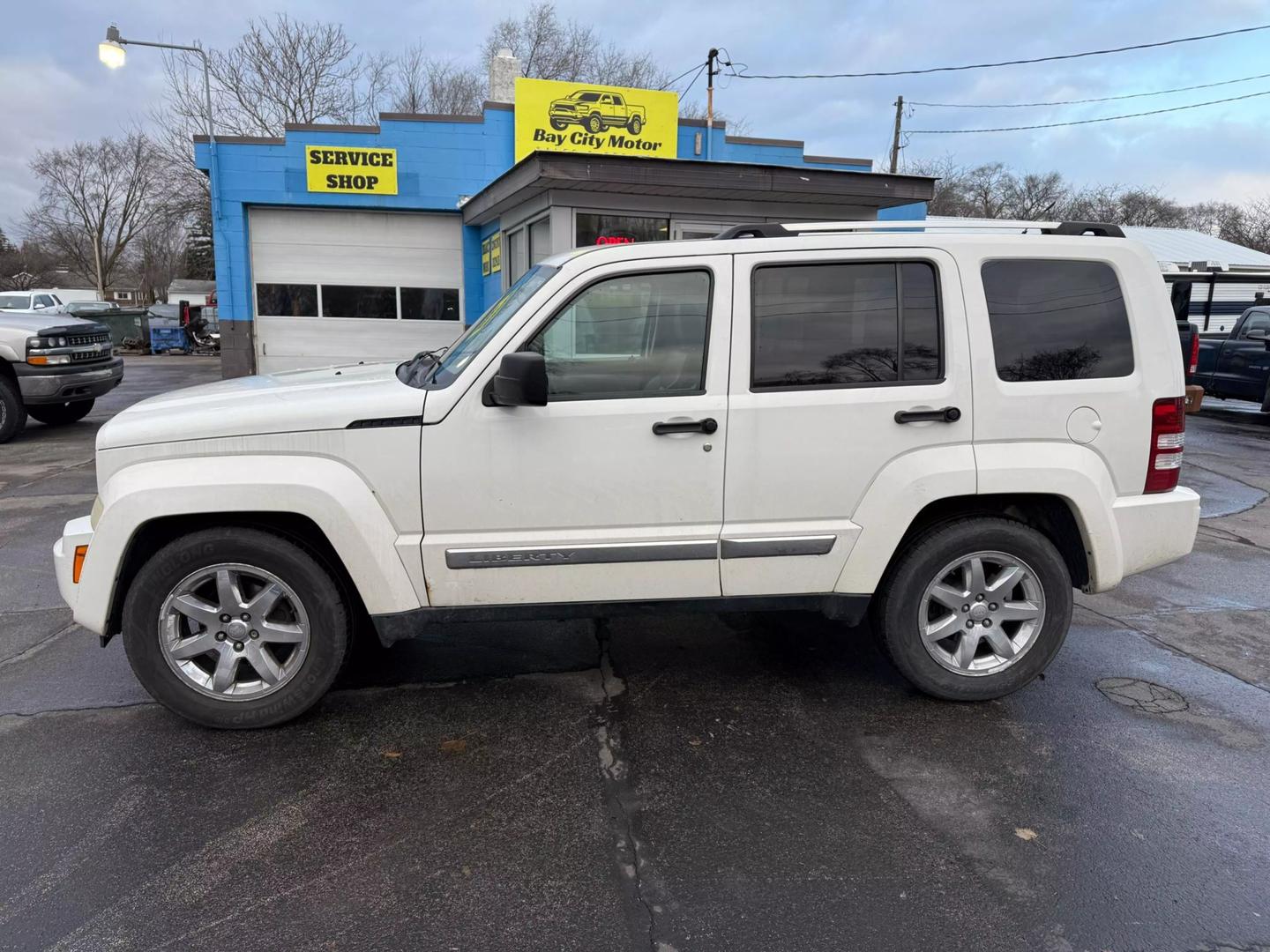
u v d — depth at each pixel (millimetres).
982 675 3693
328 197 14367
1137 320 3584
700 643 4457
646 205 10914
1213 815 2945
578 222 10688
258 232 14609
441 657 4246
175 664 3367
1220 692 3943
